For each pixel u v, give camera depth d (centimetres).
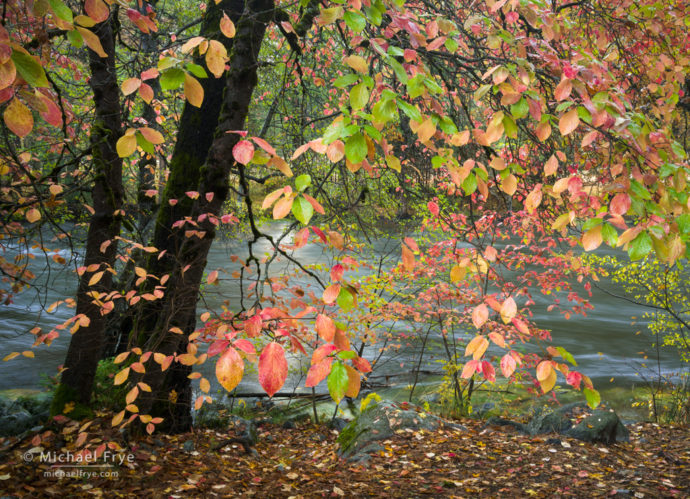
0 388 803
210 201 457
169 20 1061
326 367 149
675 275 819
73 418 504
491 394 873
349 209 314
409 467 532
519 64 207
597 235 185
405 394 870
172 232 521
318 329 157
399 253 721
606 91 221
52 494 374
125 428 482
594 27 435
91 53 510
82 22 156
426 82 189
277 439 660
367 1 204
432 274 731
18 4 260
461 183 207
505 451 579
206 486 431
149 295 410
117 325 701
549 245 691
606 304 1486
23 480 391
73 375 525
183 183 550
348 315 765
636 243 179
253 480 470
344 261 207
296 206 159
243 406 779
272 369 132
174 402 511
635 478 505
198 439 546
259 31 465
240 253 1736
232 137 448
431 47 223
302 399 851
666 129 270
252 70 452
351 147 165
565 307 1448
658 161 209
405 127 564
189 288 461
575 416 654
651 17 366
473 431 656
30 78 128
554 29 263
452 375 799
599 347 1160
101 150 515
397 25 222
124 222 535
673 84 356
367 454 566
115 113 506
